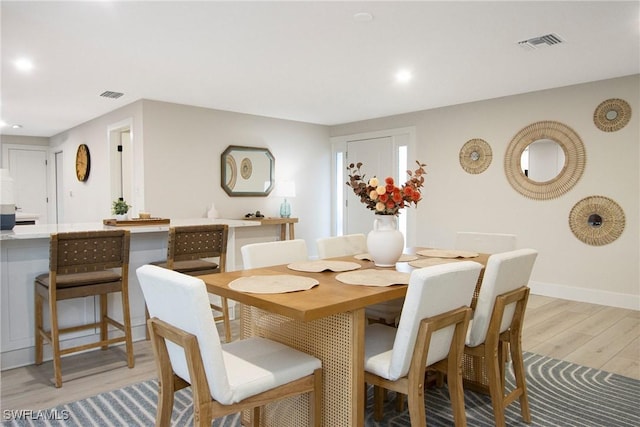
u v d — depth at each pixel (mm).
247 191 6223
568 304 4516
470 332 2053
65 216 7938
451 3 2678
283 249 2633
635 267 4301
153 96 5109
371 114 6285
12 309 2883
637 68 4039
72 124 7141
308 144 7000
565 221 4746
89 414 2264
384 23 2967
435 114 5844
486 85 4641
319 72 4133
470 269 1798
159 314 1625
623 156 4332
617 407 2361
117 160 6129
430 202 5941
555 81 4480
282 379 1646
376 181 2451
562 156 4738
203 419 1467
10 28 3027
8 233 2803
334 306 1586
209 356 1435
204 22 2943
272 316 2117
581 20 2934
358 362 1723
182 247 3158
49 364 2928
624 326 3775
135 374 2764
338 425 1798
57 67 3945
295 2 2652
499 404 2023
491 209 5336
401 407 2332
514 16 2863
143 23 2955
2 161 8266
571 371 2838
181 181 5574
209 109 5820
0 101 5363
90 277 2771
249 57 3674
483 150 5371
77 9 2736
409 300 1629
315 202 7125
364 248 3180
